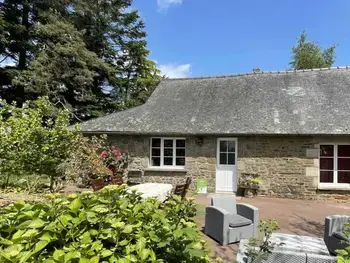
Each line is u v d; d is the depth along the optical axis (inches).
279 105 492.7
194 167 486.0
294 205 390.3
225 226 227.1
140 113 552.4
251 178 454.0
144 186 329.4
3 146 282.8
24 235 73.3
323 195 429.7
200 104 543.5
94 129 513.0
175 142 506.9
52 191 298.0
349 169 433.7
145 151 509.0
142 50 989.2
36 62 657.0
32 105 638.5
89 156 383.9
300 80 547.8
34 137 291.0
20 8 738.2
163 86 635.5
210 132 460.4
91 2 818.2
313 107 472.4
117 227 81.3
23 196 263.9
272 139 454.3
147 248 80.5
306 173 437.1
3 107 312.0
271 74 584.4
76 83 738.2
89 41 841.5
